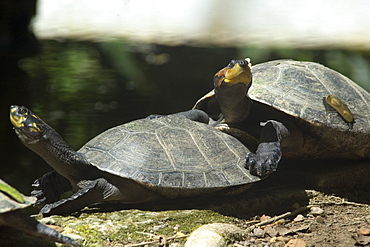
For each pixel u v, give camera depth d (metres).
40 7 33.91
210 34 28.53
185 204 7.29
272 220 7.25
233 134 8.05
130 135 7.22
